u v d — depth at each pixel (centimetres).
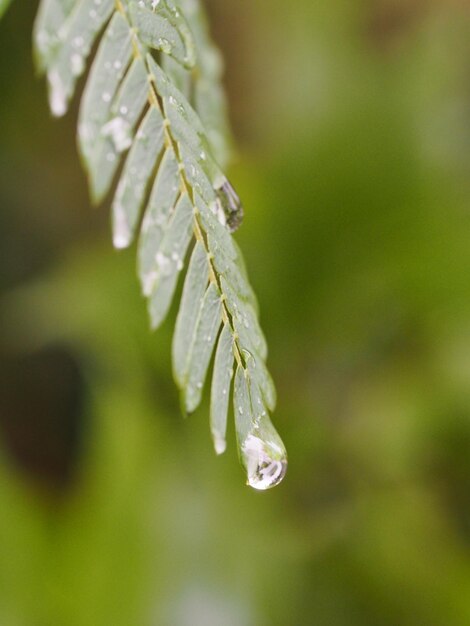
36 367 75
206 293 23
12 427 75
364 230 66
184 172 24
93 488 59
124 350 61
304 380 66
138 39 24
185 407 23
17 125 71
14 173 74
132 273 63
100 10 24
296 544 61
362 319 66
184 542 59
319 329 66
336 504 64
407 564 61
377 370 66
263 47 70
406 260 66
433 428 63
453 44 70
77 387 76
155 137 24
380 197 66
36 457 75
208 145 24
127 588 58
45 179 74
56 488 74
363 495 64
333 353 66
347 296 66
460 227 66
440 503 63
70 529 59
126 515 59
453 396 63
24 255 75
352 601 61
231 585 59
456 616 60
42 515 60
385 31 73
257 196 65
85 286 63
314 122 67
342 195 66
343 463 64
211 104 29
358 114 67
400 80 68
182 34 24
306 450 64
